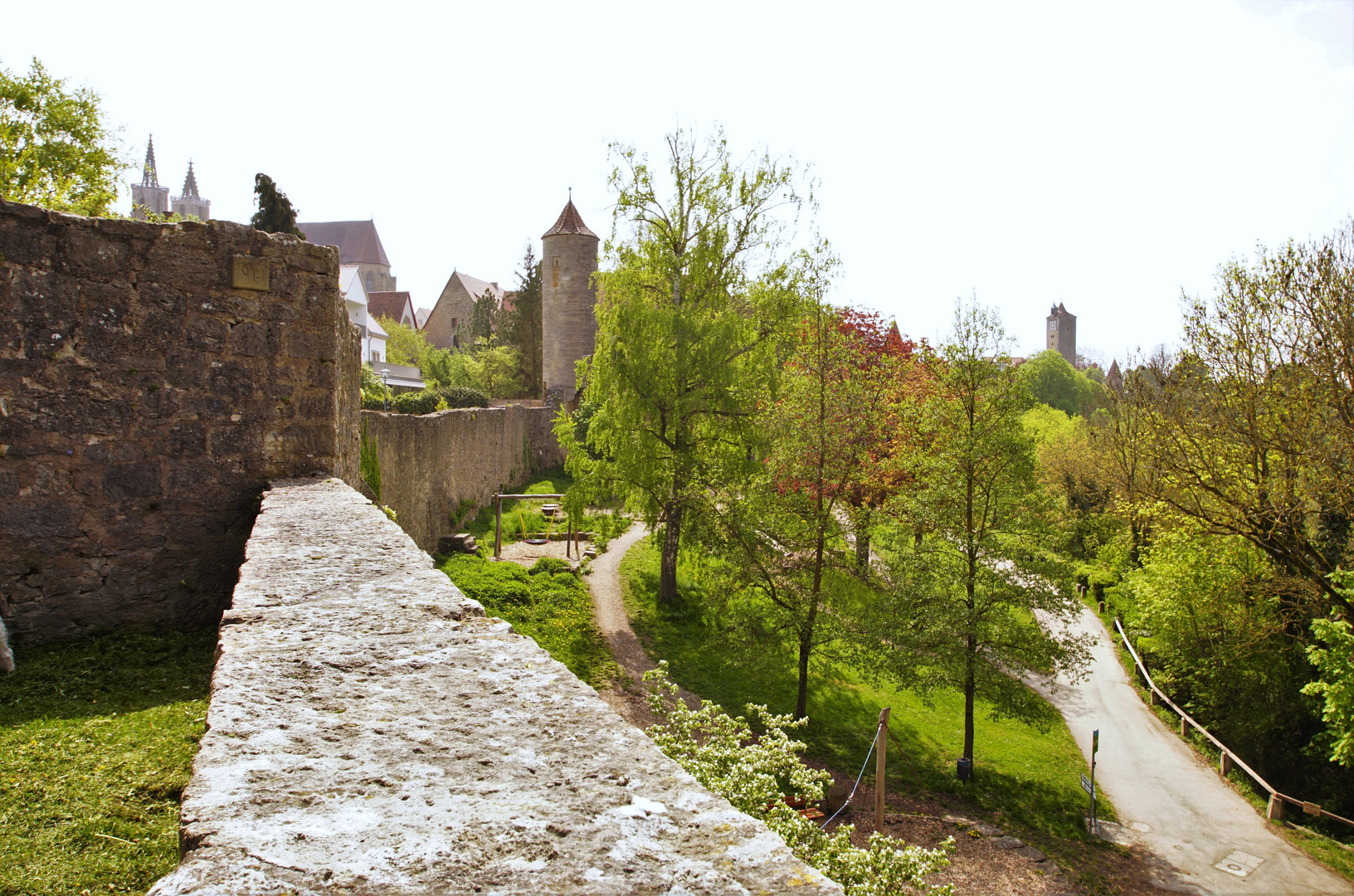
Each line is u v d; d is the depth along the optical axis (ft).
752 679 58.39
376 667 7.34
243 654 7.55
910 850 15.94
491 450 98.22
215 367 19.49
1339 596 50.93
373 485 41.19
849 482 60.85
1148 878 44.65
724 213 65.46
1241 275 53.26
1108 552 103.04
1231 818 53.42
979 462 55.21
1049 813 50.88
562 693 6.81
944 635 52.47
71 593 17.57
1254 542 53.72
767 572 56.70
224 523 19.69
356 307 165.68
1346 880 46.29
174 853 8.99
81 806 9.81
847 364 59.00
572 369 152.15
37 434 17.13
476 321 212.43
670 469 63.77
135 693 14.15
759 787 15.74
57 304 17.33
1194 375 56.39
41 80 72.69
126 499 18.30
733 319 62.54
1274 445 50.83
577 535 80.74
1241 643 63.52
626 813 4.76
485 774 5.24
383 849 4.27
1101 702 73.51
